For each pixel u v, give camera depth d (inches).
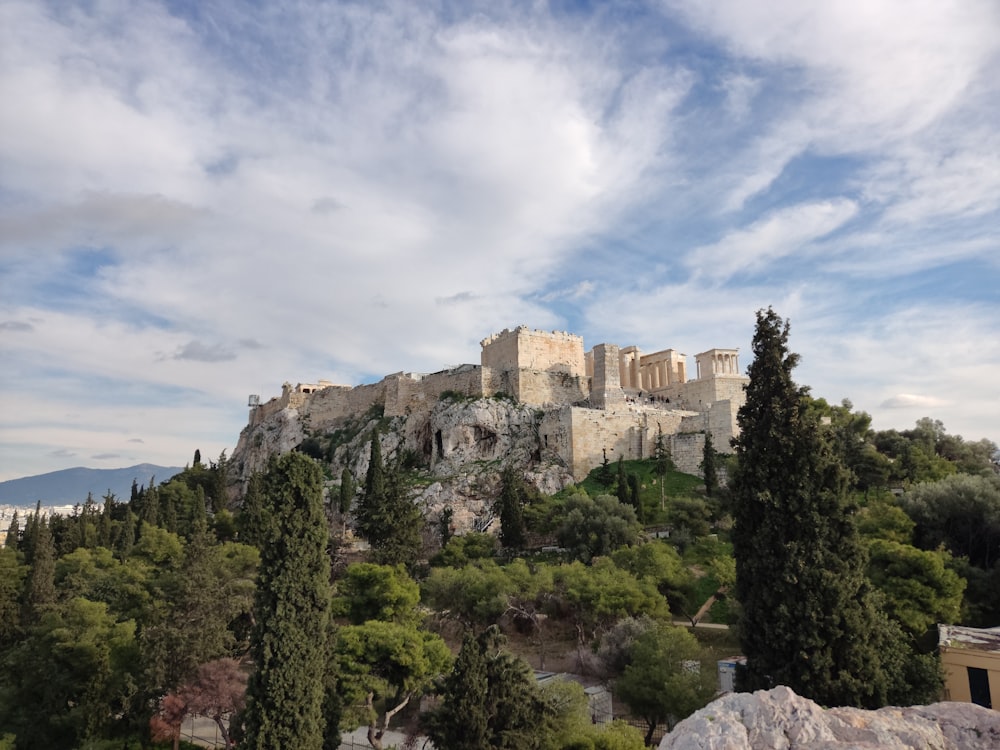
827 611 1133.7
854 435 3489.2
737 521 1274.6
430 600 2497.5
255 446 6525.6
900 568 1934.1
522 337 4879.4
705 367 4913.9
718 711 603.8
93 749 1808.6
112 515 4948.3
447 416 4584.2
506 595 2332.7
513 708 1298.0
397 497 3125.0
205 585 2111.2
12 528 4586.6
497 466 4207.7
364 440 5255.9
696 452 4025.6
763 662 1159.6
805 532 1193.4
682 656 1765.5
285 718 1334.9
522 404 4613.7
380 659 1681.8
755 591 1208.2
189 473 5792.3
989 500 2330.2
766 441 1259.2
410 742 1662.2
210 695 1772.9
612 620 2215.8
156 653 1892.2
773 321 1321.4
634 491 3380.9
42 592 2701.8
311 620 1414.9
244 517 3663.9
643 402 4832.7
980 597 2044.8
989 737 559.8
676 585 2428.6
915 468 3538.4
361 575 2193.7
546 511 3307.1
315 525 1476.4
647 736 1738.4
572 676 2028.8
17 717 2015.3
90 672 2041.1
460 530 3602.4
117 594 2755.9
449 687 1320.1
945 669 1455.5
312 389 6845.5
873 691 1105.4
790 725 576.7
